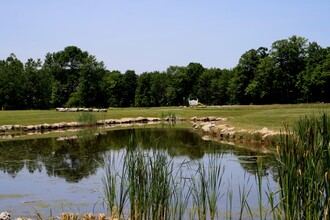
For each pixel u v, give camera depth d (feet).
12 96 301.22
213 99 416.26
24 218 38.63
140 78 431.43
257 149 84.69
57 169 66.49
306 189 27.32
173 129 144.87
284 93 314.14
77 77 388.78
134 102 438.40
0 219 36.86
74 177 59.52
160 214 33.58
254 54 339.57
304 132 29.60
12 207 44.09
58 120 173.06
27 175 61.98
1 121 160.97
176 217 35.42
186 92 438.81
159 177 33.99
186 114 220.43
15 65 319.47
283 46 318.04
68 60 392.68
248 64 340.80
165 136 113.09
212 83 413.59
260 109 209.87
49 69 378.73
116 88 431.43
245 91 337.52
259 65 318.24
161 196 33.58
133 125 171.42
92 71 350.23
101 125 176.96
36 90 320.09
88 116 173.06
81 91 344.90
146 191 34.04
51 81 343.67
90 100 346.33
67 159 76.79
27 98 315.37
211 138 111.04
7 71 306.55
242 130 105.40
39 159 77.41
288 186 27.27
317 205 26.63
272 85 313.73
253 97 323.16
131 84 440.86
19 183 56.44
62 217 37.70
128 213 39.29
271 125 103.65
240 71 340.59
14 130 146.92
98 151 87.25
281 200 28.30
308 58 313.53
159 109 269.44
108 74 468.34
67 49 397.60
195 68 440.45
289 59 316.60
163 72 518.78
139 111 238.89
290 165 27.63
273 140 88.22
